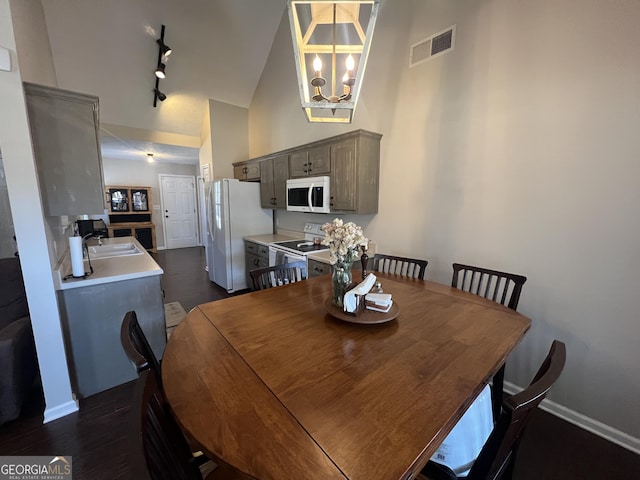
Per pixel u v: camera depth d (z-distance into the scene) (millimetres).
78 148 1827
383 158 2672
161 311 2201
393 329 1250
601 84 1499
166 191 7207
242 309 1477
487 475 714
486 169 1995
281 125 4031
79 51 3203
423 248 2438
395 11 2453
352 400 806
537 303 1829
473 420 1036
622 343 1536
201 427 709
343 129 3064
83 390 1912
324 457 625
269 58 4160
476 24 1966
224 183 3957
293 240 3795
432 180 2320
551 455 1493
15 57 1460
